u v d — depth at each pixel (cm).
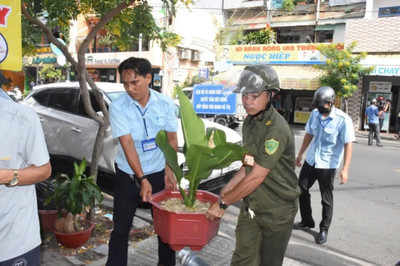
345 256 381
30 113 176
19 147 173
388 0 1620
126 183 283
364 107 1608
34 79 2650
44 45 2492
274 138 207
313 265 353
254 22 2328
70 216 339
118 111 269
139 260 326
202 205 231
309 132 425
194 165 213
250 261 244
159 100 285
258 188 228
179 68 2145
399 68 1426
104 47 2261
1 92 180
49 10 354
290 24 2173
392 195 608
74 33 2286
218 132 219
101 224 400
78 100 585
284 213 229
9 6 213
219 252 352
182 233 201
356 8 1939
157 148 290
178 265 324
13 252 175
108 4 365
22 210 180
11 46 216
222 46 2011
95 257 327
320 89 393
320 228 415
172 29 2128
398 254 390
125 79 255
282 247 237
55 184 370
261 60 1889
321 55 1705
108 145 519
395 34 1455
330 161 402
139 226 403
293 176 229
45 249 338
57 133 587
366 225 469
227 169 501
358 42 1552
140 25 405
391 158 977
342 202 563
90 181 339
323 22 2047
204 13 2306
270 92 212
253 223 238
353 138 392
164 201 237
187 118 228
